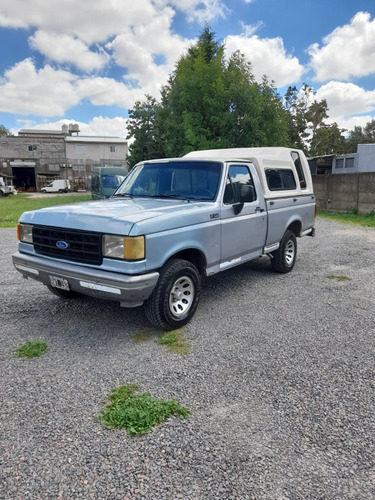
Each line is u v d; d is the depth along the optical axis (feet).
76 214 12.29
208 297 17.16
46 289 18.01
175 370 10.61
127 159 98.07
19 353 11.54
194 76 51.90
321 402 9.14
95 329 13.43
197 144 51.01
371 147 74.23
